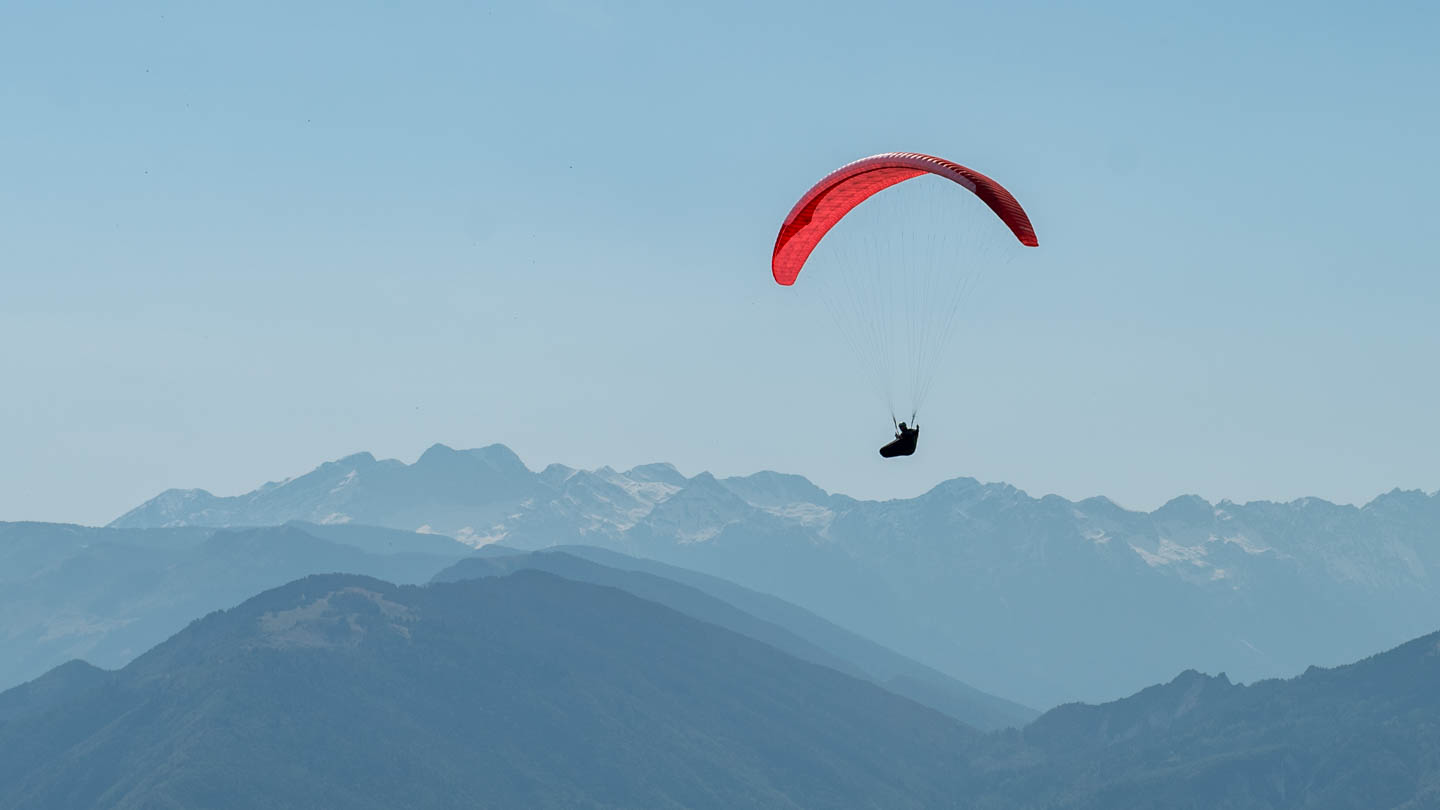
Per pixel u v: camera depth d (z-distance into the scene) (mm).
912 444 76000
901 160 82062
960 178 79125
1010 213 78438
